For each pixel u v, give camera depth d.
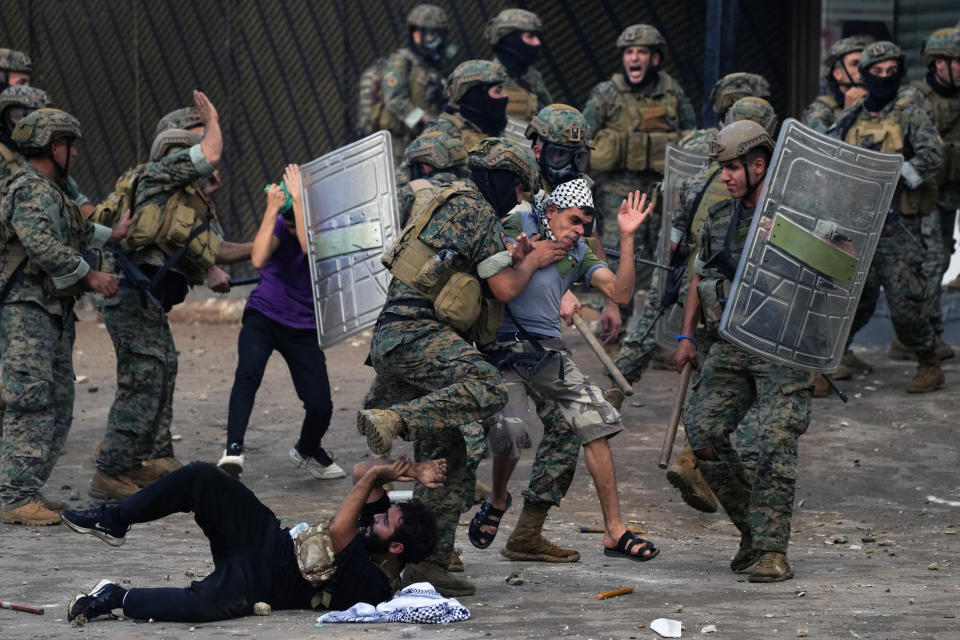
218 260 26.33
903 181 31.66
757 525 18.80
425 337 16.77
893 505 25.94
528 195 18.62
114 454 25.14
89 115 54.81
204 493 15.88
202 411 33.62
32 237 22.16
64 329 23.70
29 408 22.88
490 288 17.08
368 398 23.86
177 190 24.78
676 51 47.38
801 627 14.87
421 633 14.68
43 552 20.19
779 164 18.69
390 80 43.47
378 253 24.31
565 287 19.25
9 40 55.69
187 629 15.01
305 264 26.36
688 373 19.91
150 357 25.03
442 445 17.33
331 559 15.86
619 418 19.06
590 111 36.94
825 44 44.94
